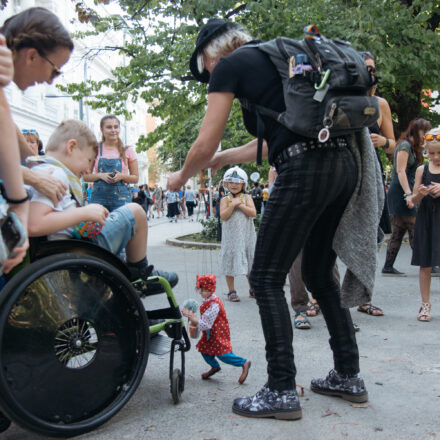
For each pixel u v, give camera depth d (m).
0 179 1.97
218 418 2.55
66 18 25.36
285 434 2.35
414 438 2.29
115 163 6.08
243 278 7.53
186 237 14.60
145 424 2.48
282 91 2.43
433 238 4.60
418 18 11.44
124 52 14.05
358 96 2.34
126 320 2.53
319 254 2.82
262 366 3.41
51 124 26.36
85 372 2.37
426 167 4.79
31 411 2.17
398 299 5.68
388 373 3.20
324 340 4.06
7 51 1.81
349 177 2.55
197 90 13.60
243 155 3.18
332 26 10.92
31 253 2.33
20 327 2.16
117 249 2.78
